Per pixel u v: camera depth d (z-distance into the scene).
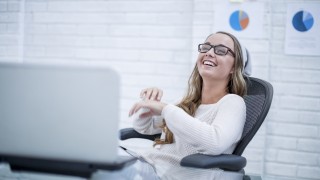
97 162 0.90
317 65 2.42
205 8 2.50
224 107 1.40
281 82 2.47
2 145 0.94
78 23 2.83
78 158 0.91
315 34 2.40
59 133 0.91
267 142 2.51
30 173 0.97
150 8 2.71
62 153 0.91
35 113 0.91
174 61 2.68
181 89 2.67
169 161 1.41
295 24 2.42
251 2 2.43
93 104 0.89
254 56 2.45
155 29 2.71
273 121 2.50
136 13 2.74
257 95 1.51
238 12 2.44
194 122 1.26
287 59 2.46
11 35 2.80
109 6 2.78
